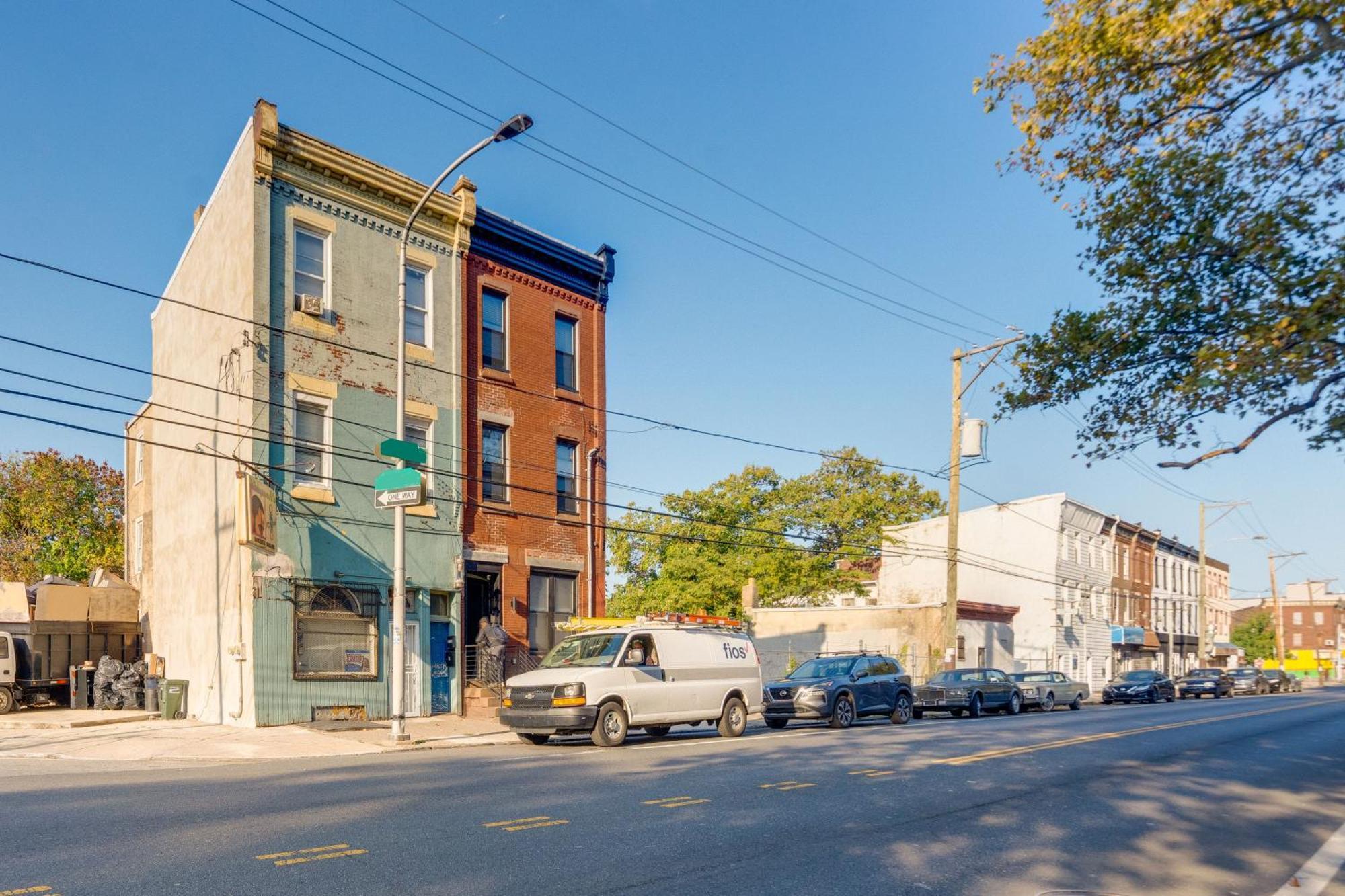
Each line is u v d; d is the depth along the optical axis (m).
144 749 16.48
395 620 17.73
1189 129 11.04
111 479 44.16
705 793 11.27
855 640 41.34
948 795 11.50
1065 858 8.55
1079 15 10.90
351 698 21.27
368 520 22.05
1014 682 32.25
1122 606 57.00
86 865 7.42
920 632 39.84
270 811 9.75
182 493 24.84
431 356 23.88
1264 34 10.15
